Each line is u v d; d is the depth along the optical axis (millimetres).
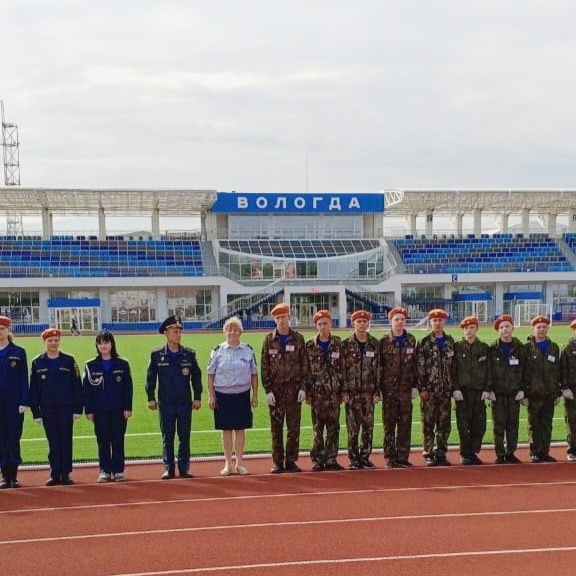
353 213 55250
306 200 54219
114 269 50406
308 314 50781
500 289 53781
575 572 5664
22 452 10859
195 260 52594
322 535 6535
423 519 6988
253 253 52375
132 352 28688
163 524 6914
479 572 5672
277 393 9047
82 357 26016
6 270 48906
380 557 5992
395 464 9375
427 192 51219
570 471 9031
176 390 8867
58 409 8625
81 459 10180
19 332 46906
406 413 9344
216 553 6117
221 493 8039
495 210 59781
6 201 50969
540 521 6922
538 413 9648
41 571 5793
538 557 5984
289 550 6168
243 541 6402
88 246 52625
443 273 52312
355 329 9297
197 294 51000
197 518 7086
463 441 9508
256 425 13062
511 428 9594
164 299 50500
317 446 9234
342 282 51188
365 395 9234
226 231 54531
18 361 8555
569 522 6895
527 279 52594
